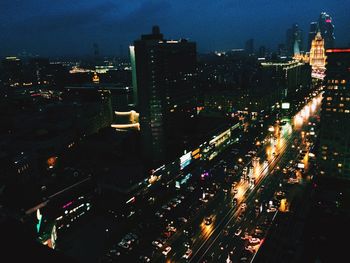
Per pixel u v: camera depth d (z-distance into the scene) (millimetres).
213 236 144000
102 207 171625
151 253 134625
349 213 147000
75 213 161500
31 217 137375
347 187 171750
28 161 191625
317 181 178875
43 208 149250
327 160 177000
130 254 134875
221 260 127312
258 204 170500
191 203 178250
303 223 146750
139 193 178000
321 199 157125
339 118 170250
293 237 136875
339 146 172375
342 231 137000
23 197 149250
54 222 144250
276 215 156875
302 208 161375
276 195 178500
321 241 131625
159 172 196125
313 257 122875
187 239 143250
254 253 129000
